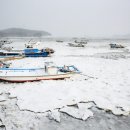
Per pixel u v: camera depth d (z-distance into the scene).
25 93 10.37
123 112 8.34
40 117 7.70
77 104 9.02
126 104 9.18
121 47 45.34
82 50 37.75
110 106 8.91
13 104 8.93
